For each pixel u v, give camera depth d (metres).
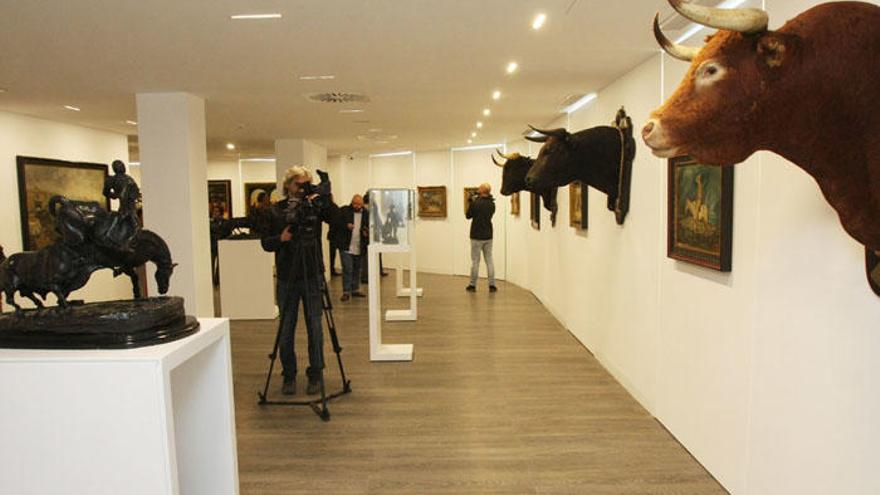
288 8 2.74
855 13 1.33
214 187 12.84
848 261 1.87
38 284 1.72
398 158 11.86
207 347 2.06
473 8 2.77
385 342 5.76
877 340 1.75
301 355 5.31
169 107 4.91
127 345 1.69
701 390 2.99
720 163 1.51
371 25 3.03
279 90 4.83
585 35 3.23
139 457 1.61
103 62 3.77
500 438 3.43
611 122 4.61
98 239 1.73
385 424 3.67
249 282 6.98
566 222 6.31
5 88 4.61
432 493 2.81
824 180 1.49
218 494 2.12
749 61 1.37
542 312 7.26
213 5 2.68
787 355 2.21
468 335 6.05
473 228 8.88
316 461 3.16
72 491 1.62
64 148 6.61
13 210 5.80
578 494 2.77
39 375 1.59
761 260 2.39
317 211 3.82
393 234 5.00
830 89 1.33
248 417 3.81
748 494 2.52
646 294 3.80
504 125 7.30
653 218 3.65
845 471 1.89
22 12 2.74
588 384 4.41
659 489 2.80
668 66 3.42
